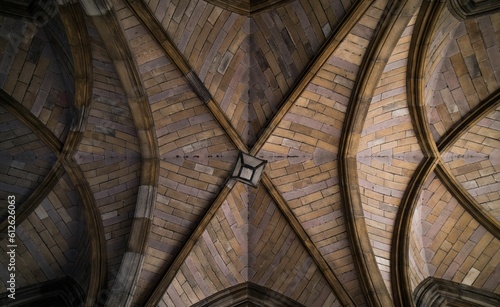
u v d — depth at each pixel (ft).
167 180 48.60
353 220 48.06
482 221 49.14
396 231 48.60
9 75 44.27
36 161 47.06
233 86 48.60
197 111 47.91
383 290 45.85
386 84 46.32
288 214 49.29
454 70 47.98
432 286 48.55
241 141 48.96
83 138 46.73
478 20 45.29
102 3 40.50
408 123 48.57
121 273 44.27
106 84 44.83
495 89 47.39
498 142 49.19
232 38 47.60
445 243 50.03
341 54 45.32
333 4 44.09
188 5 44.55
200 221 48.24
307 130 49.06
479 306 47.39
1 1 41.39
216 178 49.73
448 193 50.49
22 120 45.39
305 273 48.34
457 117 48.91
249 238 50.39
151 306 44.45
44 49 44.60
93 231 45.80
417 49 44.14
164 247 47.16
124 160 48.14
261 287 49.08
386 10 42.29
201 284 47.47
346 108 47.65
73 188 47.21
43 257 46.57
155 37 43.68
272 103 48.67
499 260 48.06
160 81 45.91
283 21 46.65
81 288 45.24
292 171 50.03
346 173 48.80
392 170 50.01
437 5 41.81
